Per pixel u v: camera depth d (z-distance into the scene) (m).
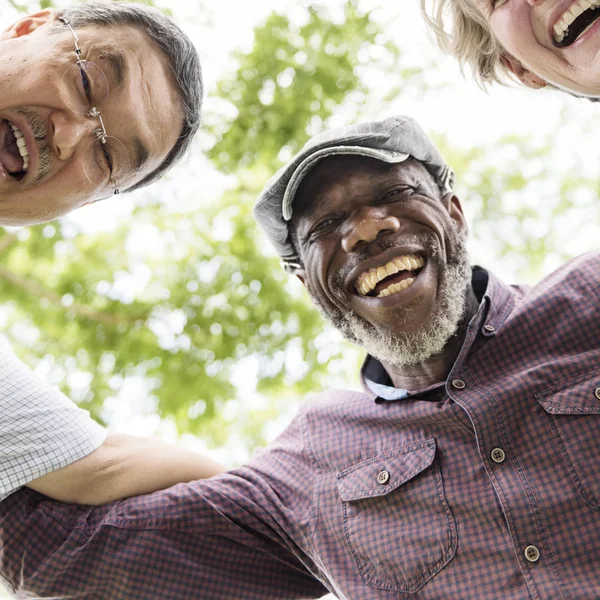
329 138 0.91
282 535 0.91
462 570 0.81
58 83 0.86
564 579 0.78
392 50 1.92
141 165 0.93
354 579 0.85
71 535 0.88
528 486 0.81
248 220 1.83
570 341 0.87
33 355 1.84
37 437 0.88
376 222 0.89
